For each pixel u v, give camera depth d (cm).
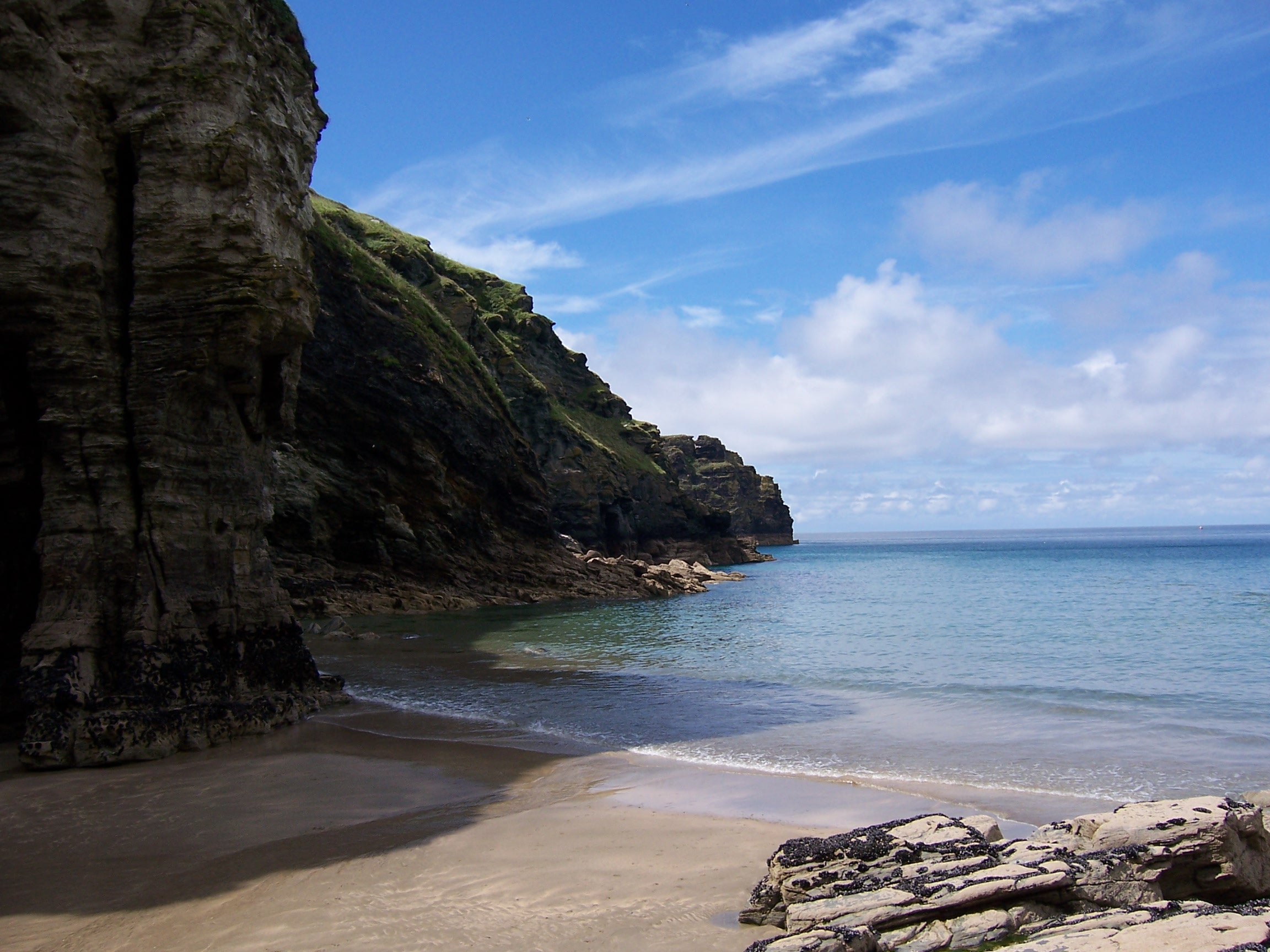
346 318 5078
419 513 5331
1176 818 875
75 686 1534
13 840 1151
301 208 2017
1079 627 3947
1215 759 1552
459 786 1440
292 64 2117
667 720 1995
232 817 1253
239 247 1703
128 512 1659
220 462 1820
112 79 1698
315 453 4853
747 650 3275
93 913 916
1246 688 2316
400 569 5169
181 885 992
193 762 1559
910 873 863
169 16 1717
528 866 1041
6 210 1596
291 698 1956
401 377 5266
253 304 1709
